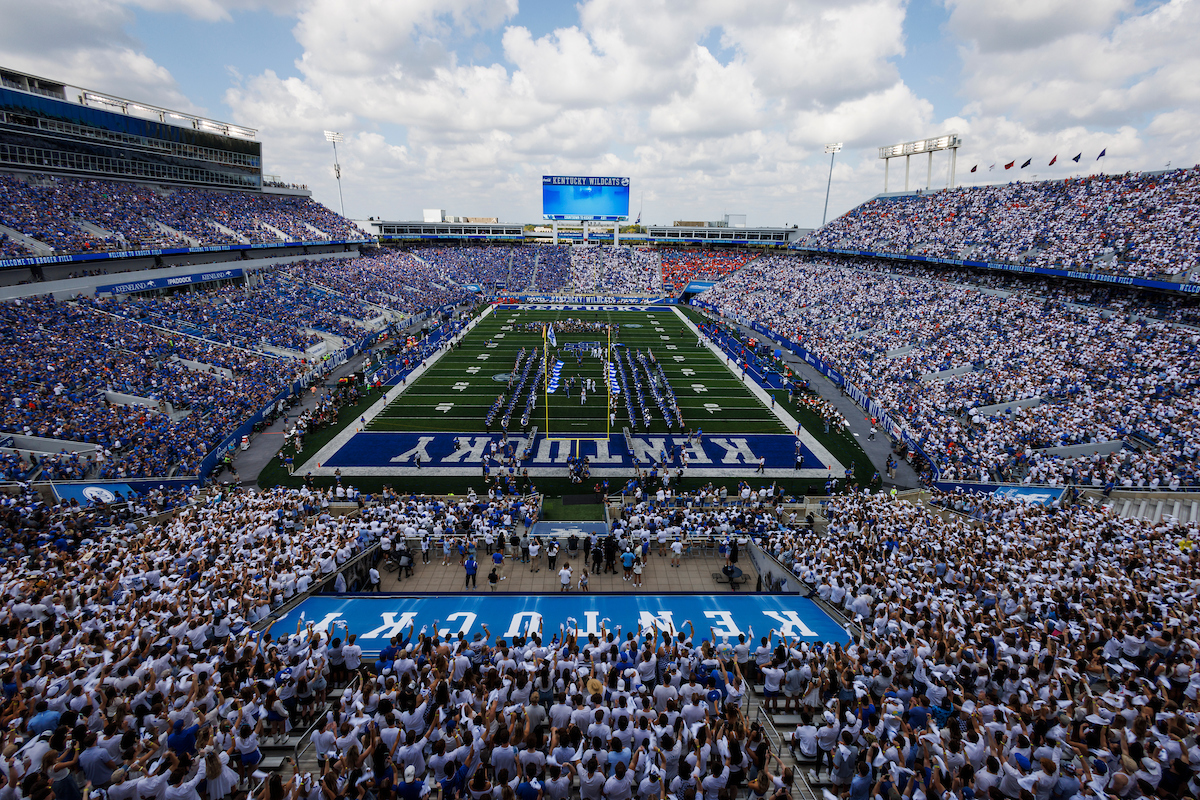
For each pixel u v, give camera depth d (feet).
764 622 46.65
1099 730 26.30
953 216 216.54
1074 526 63.41
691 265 336.08
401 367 162.81
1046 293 163.53
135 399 106.32
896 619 40.42
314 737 26.68
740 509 76.28
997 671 32.27
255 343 150.71
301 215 257.96
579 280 322.75
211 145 225.56
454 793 23.34
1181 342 117.08
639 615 48.16
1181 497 78.38
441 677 30.76
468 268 321.93
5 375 99.40
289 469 97.50
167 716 27.27
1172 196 152.97
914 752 25.72
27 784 21.56
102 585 44.96
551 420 123.24
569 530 70.95
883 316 186.09
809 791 27.40
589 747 24.79
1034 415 106.93
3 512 65.98
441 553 65.87
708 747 26.08
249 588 46.06
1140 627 37.91
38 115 164.66
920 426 110.01
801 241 305.32
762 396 142.20
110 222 166.30
